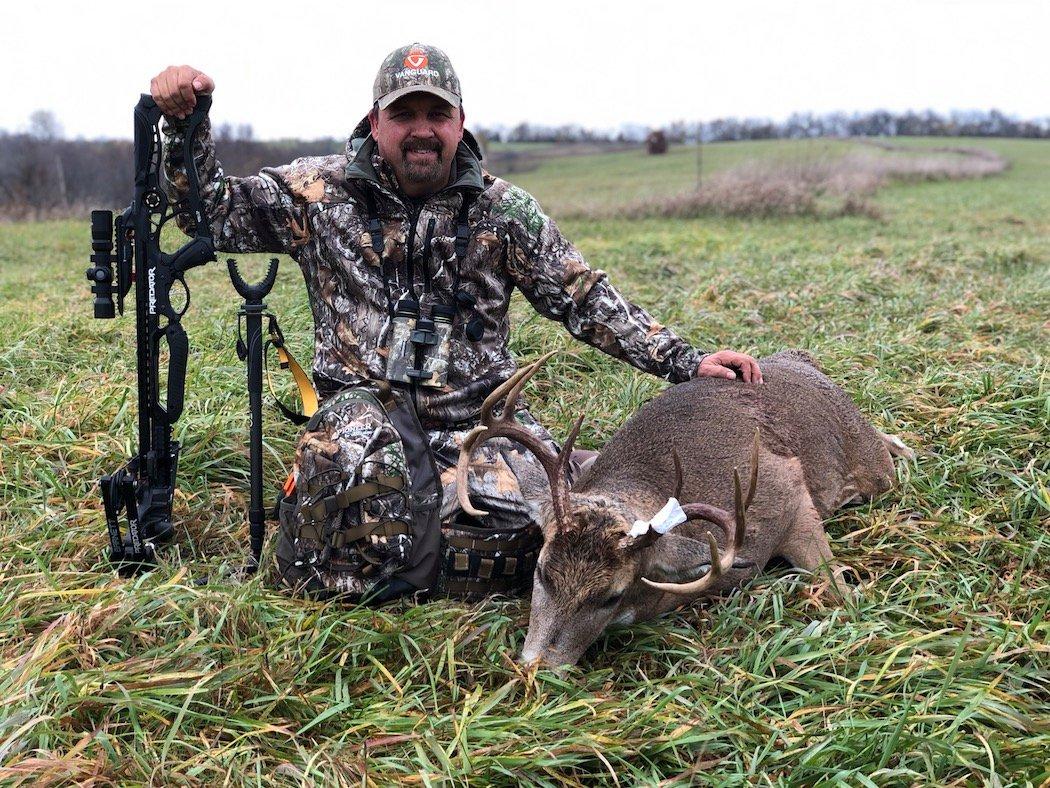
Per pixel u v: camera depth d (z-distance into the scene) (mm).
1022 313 7750
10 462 4457
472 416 3926
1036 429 4902
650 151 50344
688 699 3025
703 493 3777
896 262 10477
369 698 2973
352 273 3805
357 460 3479
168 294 3664
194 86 3498
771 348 6688
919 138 68438
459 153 3865
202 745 2715
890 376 5934
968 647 3199
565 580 3139
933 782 2566
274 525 4145
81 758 2553
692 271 10484
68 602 3260
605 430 5199
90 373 5848
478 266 3885
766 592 3580
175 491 4281
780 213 19688
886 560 3939
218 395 5305
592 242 14219
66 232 17359
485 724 2789
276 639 3148
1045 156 53562
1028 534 4047
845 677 3055
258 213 3830
